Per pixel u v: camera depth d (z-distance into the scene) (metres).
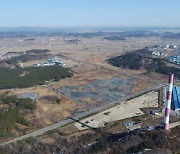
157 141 110.25
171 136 116.06
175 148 106.81
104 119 152.50
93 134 132.00
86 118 154.88
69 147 119.75
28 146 119.75
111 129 137.50
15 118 144.00
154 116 153.88
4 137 128.12
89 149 113.69
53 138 129.25
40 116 158.12
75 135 133.00
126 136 119.25
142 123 143.25
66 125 145.50
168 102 121.56
